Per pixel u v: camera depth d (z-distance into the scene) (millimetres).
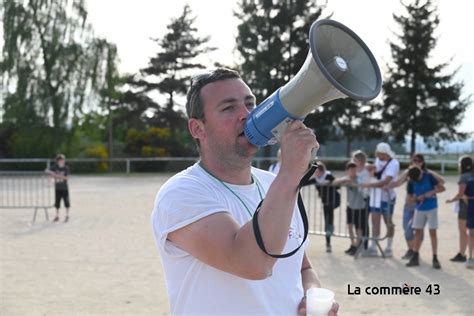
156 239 1845
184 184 1796
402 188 18969
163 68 45344
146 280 6531
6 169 29984
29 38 30844
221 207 1719
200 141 1923
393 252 8523
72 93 31969
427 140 38906
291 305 1903
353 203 8312
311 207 13625
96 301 5656
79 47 32000
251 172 2109
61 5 31656
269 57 36438
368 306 5516
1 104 31125
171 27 45812
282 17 36656
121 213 12992
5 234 10008
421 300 5734
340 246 9117
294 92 1552
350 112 37844
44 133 31438
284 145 1578
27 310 5344
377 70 1623
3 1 30734
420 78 36719
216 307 1776
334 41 1586
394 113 37406
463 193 7477
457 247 8789
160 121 44375
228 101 1791
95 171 29781
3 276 6707
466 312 5305
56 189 11812
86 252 8273
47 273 6879
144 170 30719
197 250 1684
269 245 1524
